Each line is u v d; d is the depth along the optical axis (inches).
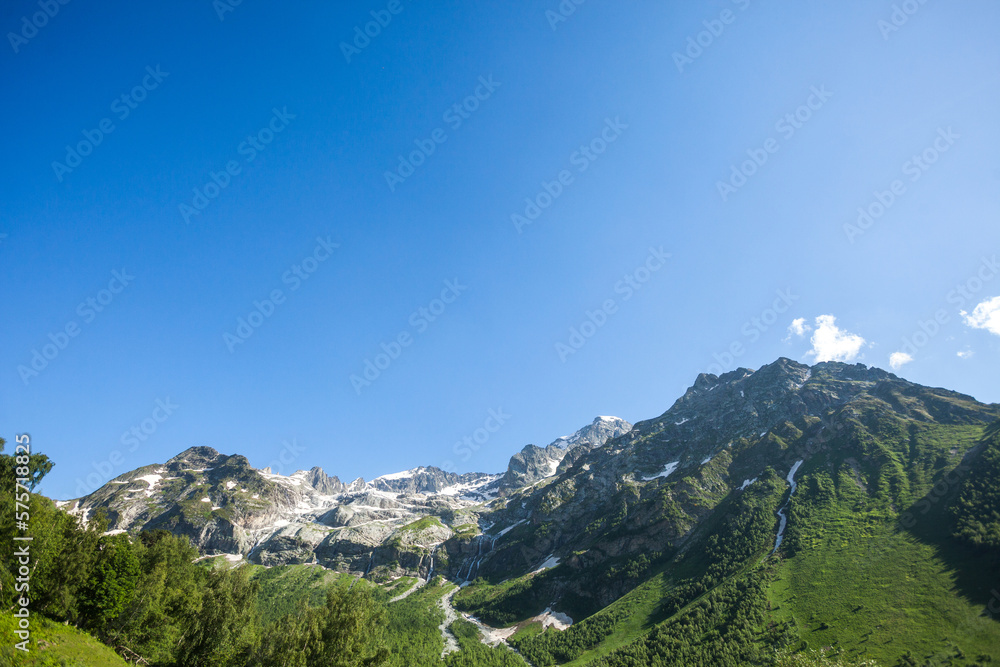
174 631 4559.5
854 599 6309.1
